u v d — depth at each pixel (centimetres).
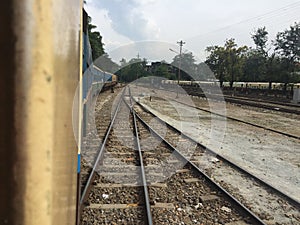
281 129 1253
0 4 74
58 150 84
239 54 5234
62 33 83
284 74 4091
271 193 500
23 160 76
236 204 434
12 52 74
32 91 75
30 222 77
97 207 407
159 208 417
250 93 4053
